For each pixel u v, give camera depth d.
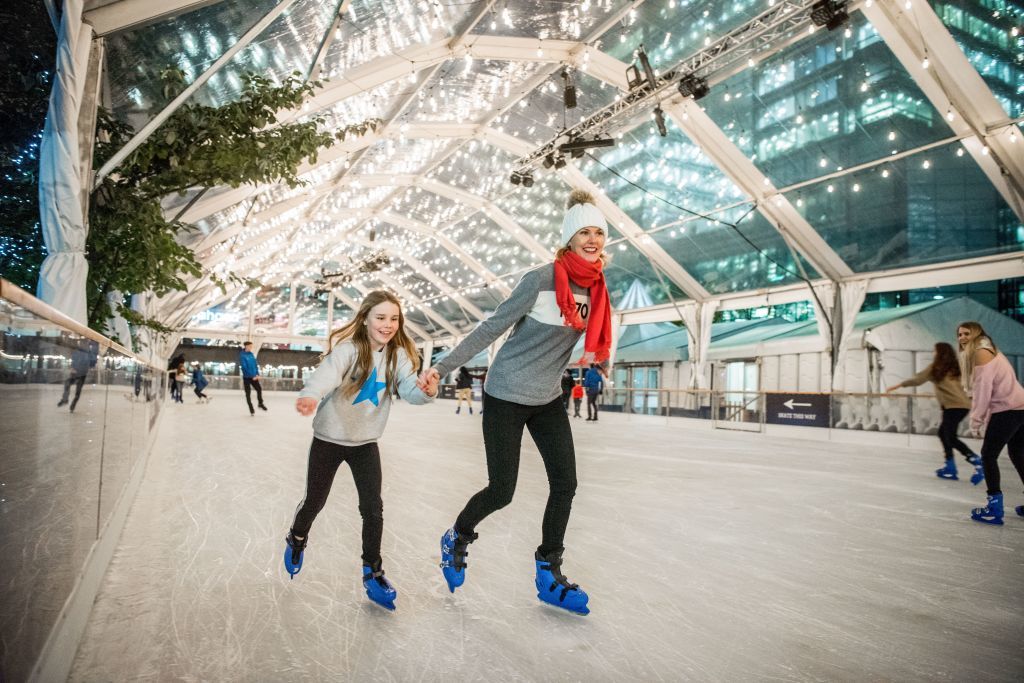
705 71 9.76
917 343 11.69
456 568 1.89
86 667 1.38
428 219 20.86
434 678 1.38
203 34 4.61
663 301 17.12
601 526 3.01
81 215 3.36
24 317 0.86
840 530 3.09
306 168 11.41
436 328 30.97
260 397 11.95
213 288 18.97
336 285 30.25
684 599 1.97
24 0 3.43
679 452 7.03
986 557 2.62
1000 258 10.27
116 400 2.08
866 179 10.46
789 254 12.95
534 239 18.50
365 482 1.88
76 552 1.37
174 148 4.30
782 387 13.83
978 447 8.24
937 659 1.57
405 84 10.64
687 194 13.08
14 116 3.62
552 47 10.80
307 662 1.45
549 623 1.74
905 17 8.08
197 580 2.03
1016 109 8.34
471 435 8.42
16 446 0.84
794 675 1.45
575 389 15.27
